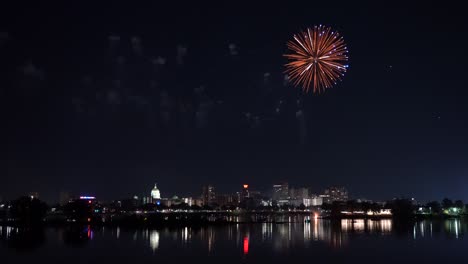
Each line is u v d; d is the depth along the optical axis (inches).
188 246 7549.2
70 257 6240.2
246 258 6127.0
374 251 6806.1
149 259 6043.3
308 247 7381.9
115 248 7268.7
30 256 6343.5
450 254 6491.1
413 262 5812.0
